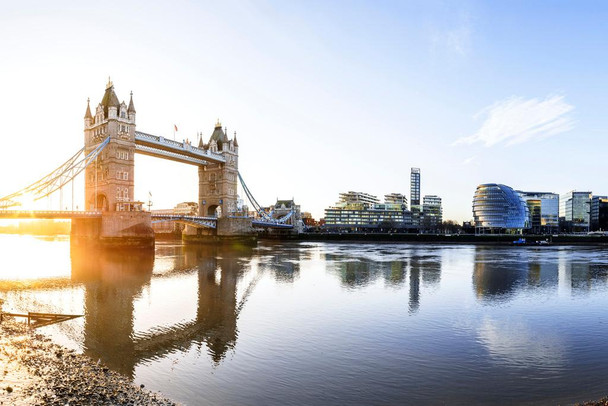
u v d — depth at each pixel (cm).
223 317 3197
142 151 11138
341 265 7175
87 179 10481
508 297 4131
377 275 5788
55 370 1911
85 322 2964
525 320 3172
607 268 6844
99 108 10081
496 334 2762
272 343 2523
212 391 1781
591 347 2489
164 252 10119
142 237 9575
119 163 9725
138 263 7231
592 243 16275
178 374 1980
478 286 4812
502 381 1941
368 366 2131
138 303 3700
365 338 2647
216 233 13688
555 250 12150
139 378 1911
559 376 2012
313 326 2942
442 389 1842
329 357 2269
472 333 2786
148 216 9731
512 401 1720
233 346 2456
